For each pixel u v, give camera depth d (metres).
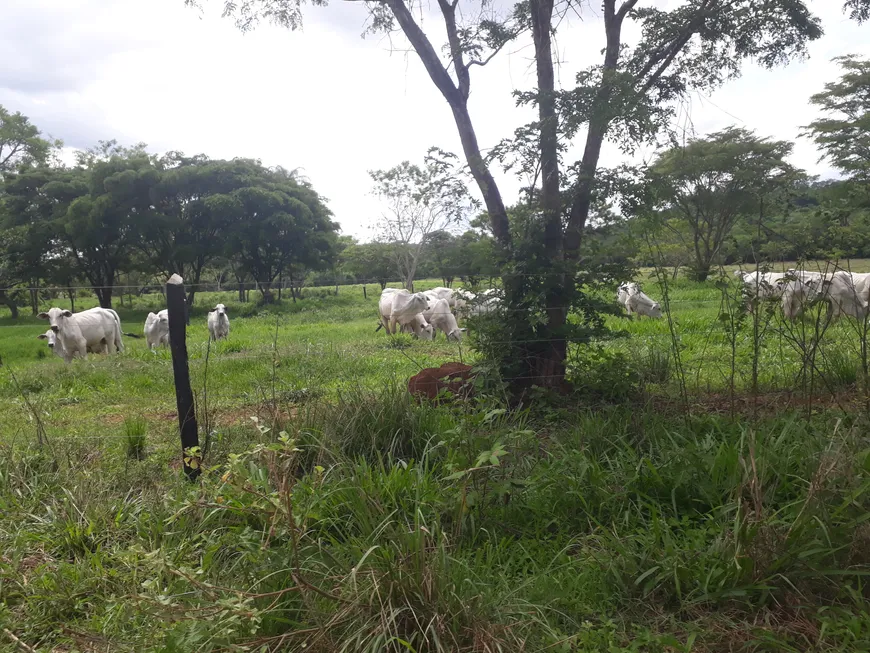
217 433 4.80
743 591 2.80
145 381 8.83
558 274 5.70
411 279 31.59
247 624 2.53
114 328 14.35
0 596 3.07
